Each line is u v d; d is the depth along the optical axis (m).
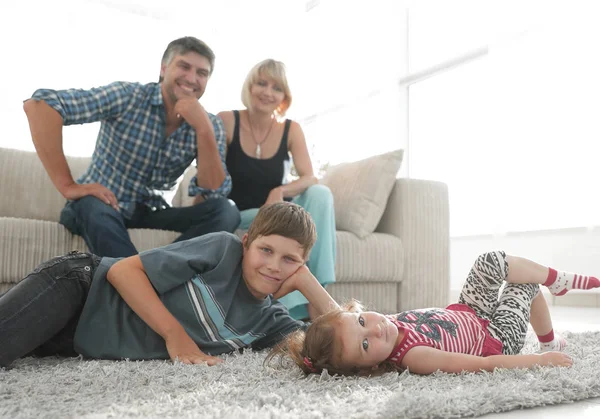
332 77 6.08
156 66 5.82
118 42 5.63
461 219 4.71
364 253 2.65
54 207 2.87
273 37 6.45
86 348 1.41
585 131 3.78
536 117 4.02
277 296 1.53
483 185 4.42
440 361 1.23
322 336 1.20
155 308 1.37
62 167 2.11
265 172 2.63
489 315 1.49
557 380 1.07
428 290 2.81
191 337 1.44
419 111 5.31
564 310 3.74
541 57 4.02
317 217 2.30
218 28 6.21
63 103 2.08
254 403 0.92
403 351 1.26
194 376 1.15
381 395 0.99
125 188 2.27
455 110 4.91
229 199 2.43
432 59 5.19
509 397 0.96
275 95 2.61
